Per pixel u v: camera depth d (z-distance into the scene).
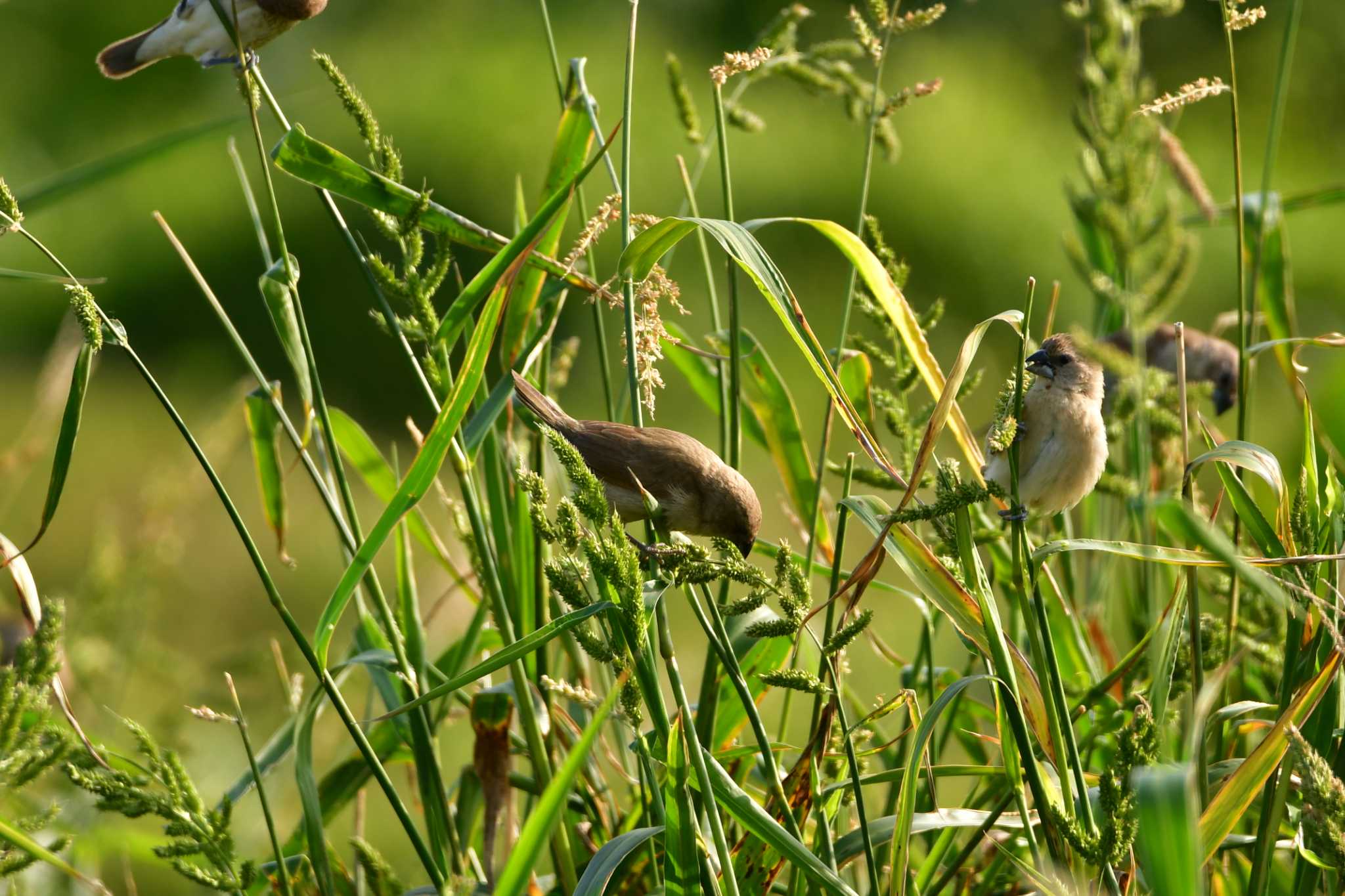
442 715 6.26
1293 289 25.17
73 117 26.00
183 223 23.06
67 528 15.53
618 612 4.56
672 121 25.11
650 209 22.91
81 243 23.03
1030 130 27.98
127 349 4.94
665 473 5.88
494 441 6.17
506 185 23.61
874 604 13.84
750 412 7.58
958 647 8.36
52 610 4.73
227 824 5.11
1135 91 3.43
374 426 21.00
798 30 28.27
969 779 8.96
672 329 7.25
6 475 8.27
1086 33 3.56
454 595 8.90
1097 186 3.44
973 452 5.99
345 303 21.86
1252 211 7.31
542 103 25.00
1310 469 5.21
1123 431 7.19
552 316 6.23
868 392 6.77
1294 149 30.17
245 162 23.67
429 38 27.23
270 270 5.49
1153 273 3.45
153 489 8.19
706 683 5.96
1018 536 4.73
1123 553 4.69
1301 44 31.36
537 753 5.70
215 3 5.28
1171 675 5.08
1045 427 6.37
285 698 9.05
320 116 23.61
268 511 6.75
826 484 7.89
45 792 6.80
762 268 5.05
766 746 4.82
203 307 22.34
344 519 5.85
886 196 24.48
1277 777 4.75
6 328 21.97
